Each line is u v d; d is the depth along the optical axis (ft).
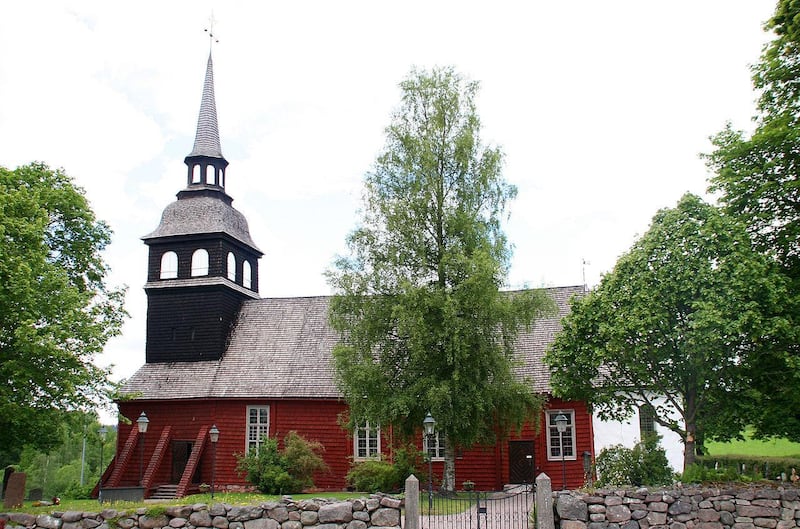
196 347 124.88
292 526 55.77
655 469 83.92
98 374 82.48
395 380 92.22
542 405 95.76
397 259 92.99
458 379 86.43
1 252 76.02
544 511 56.54
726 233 60.13
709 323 57.21
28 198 87.04
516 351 112.98
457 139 96.58
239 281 134.31
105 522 57.47
